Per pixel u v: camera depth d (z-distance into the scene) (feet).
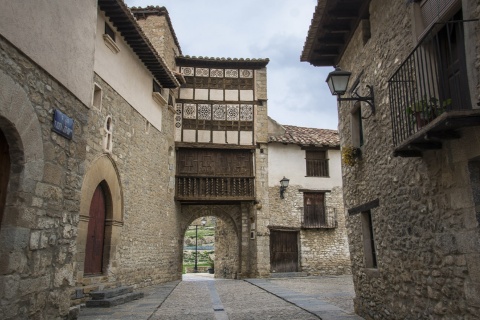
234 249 61.67
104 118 32.73
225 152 57.62
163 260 49.39
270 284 46.09
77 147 17.67
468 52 12.01
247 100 59.21
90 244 31.60
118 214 35.42
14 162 13.62
